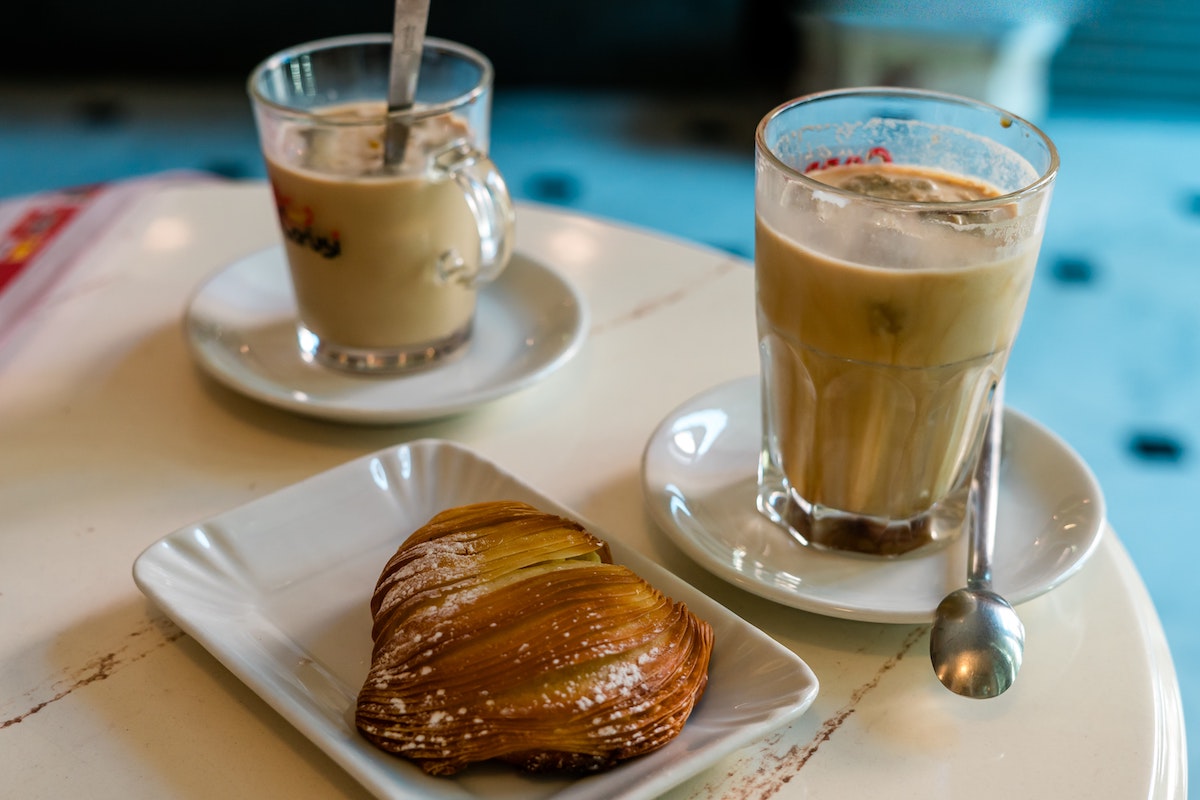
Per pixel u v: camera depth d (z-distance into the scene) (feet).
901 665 1.77
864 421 1.89
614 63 8.59
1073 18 8.23
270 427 2.37
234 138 7.75
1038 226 1.79
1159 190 7.38
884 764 1.59
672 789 1.54
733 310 2.86
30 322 2.75
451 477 2.04
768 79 8.68
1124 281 6.48
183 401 2.45
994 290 1.77
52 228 3.24
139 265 3.04
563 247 3.15
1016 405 5.48
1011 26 7.42
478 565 1.62
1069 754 1.61
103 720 1.64
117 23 8.41
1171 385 5.66
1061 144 7.82
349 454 2.29
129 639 1.79
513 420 2.41
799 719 1.66
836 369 1.87
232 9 8.38
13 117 7.98
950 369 1.83
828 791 1.55
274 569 1.86
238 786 1.53
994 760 1.60
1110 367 5.78
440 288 2.52
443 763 1.45
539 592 1.56
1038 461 2.13
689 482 2.12
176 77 8.64
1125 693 1.73
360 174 2.36
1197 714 4.03
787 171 1.80
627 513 2.13
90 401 2.44
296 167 2.39
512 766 1.50
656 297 2.92
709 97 8.59
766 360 2.02
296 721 1.51
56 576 1.93
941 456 1.92
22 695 1.68
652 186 7.29
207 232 3.23
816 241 1.79
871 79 7.70
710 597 1.90
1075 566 1.81
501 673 1.46
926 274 1.72
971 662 1.68
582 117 8.21
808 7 7.77
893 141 2.12
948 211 1.71
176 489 2.16
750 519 2.04
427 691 1.48
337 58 2.72
